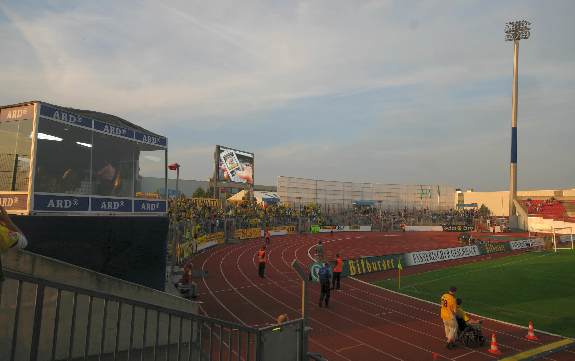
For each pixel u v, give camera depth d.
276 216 55.69
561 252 36.91
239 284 20.23
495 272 25.41
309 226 59.72
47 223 9.94
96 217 10.80
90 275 8.00
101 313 8.21
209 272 23.38
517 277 23.38
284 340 6.86
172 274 18.97
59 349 7.59
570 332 13.40
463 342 12.04
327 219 66.00
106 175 12.49
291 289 19.53
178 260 23.06
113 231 11.14
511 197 71.00
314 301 17.34
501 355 11.27
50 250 9.94
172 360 8.60
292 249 38.12
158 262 12.10
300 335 7.18
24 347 7.17
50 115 10.30
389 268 26.88
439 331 13.41
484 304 17.14
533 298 18.19
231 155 58.38
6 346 6.91
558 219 64.75
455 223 76.81
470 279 23.09
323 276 16.38
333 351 11.39
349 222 68.25
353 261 24.38
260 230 49.19
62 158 11.30
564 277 23.11
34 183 9.95
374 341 12.32
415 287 20.89
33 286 7.23
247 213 50.81
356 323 14.16
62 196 10.55
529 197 72.50
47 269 7.32
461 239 46.72
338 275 19.77
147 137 13.41
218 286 19.52
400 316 15.21
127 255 11.41
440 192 85.44
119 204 12.14
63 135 11.19
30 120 10.11
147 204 13.08
